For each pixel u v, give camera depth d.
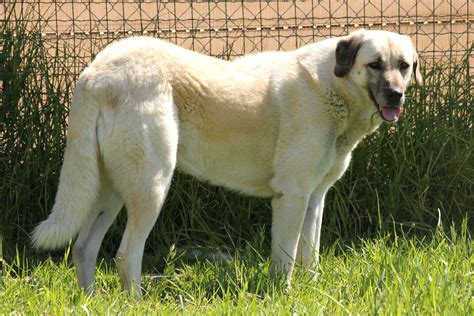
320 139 7.36
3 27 8.99
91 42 9.16
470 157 9.52
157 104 6.92
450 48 9.64
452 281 6.65
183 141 7.29
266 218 9.23
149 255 8.98
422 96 9.47
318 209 7.86
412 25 10.20
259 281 7.05
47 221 6.78
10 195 8.83
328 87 7.35
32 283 7.22
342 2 10.49
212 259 8.66
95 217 7.36
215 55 9.84
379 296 6.43
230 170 7.56
